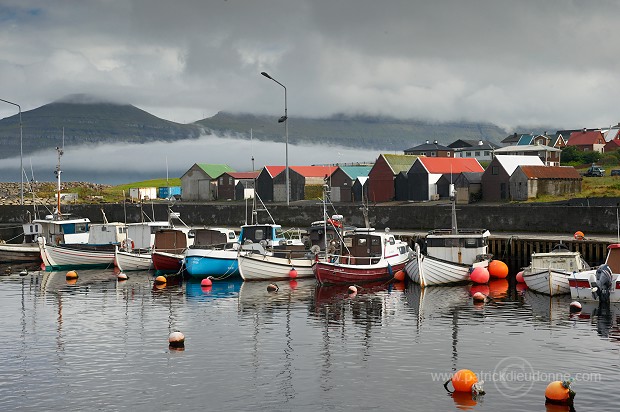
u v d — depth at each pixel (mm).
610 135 150750
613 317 31062
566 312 32250
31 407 20859
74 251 49094
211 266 42812
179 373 23797
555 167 75875
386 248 41906
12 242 69500
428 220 60719
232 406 20859
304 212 68000
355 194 88000
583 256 45531
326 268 39438
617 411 20078
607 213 52000
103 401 21312
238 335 28766
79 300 36906
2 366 24719
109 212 83062
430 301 35469
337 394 21719
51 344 27641
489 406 20609
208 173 106438
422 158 82750
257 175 103250
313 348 26672
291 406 20828
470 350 26094
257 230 46812
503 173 74625
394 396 21484
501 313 32250
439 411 20328
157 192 114000
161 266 45938
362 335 28547
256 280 42188
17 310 34375
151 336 28766
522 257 48656
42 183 123500
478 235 42219
